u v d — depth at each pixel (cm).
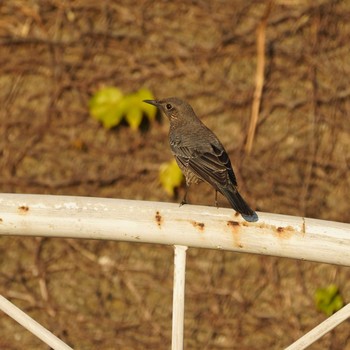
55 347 515
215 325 1276
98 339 1279
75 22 1373
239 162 1320
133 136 1339
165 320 1286
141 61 1361
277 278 1290
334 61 1348
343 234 518
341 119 1334
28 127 1350
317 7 1352
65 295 1299
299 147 1325
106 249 1312
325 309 1260
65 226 538
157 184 1329
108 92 1334
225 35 1357
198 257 1300
